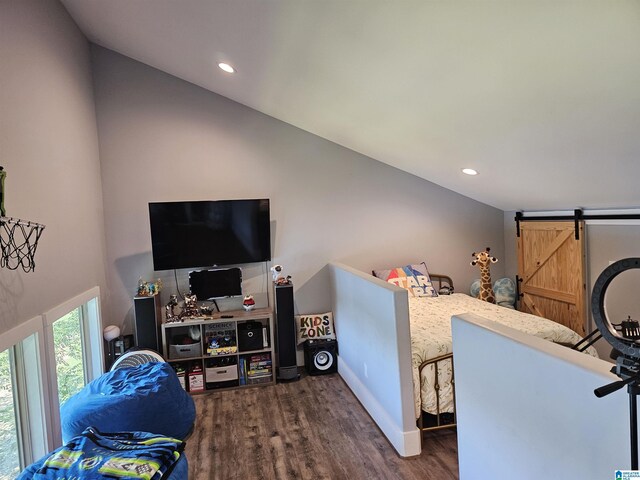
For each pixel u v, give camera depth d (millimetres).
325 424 3418
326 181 4730
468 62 2078
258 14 2400
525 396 1621
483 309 4047
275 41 2666
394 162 4660
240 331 4270
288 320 4336
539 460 1559
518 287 4902
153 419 2885
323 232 4754
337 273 4414
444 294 4801
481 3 1640
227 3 2416
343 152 4750
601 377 1271
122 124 4301
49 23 3084
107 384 3064
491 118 2613
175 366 4238
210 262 4328
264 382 4297
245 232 4395
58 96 3209
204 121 4461
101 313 3961
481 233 5113
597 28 1558
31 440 2512
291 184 4660
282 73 3172
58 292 2957
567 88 2004
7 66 2395
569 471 1413
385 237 4902
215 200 4355
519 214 4863
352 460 2889
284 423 3469
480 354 1916
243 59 3193
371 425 3371
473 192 4703
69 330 3266
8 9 2443
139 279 4371
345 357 4293
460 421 2135
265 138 4586
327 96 3293
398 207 4910
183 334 4434
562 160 2885
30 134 2658
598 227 3850
